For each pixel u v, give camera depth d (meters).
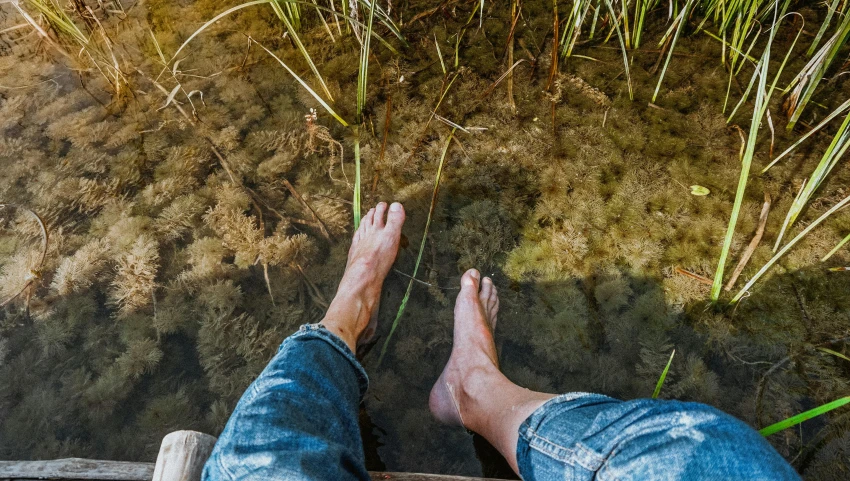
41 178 1.77
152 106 1.97
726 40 2.14
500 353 1.47
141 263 1.58
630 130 1.89
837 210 1.62
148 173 1.80
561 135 1.89
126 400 1.38
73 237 1.64
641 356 1.42
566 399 0.95
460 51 2.16
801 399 1.31
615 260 1.60
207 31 2.21
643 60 2.11
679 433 0.68
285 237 1.66
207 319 1.50
